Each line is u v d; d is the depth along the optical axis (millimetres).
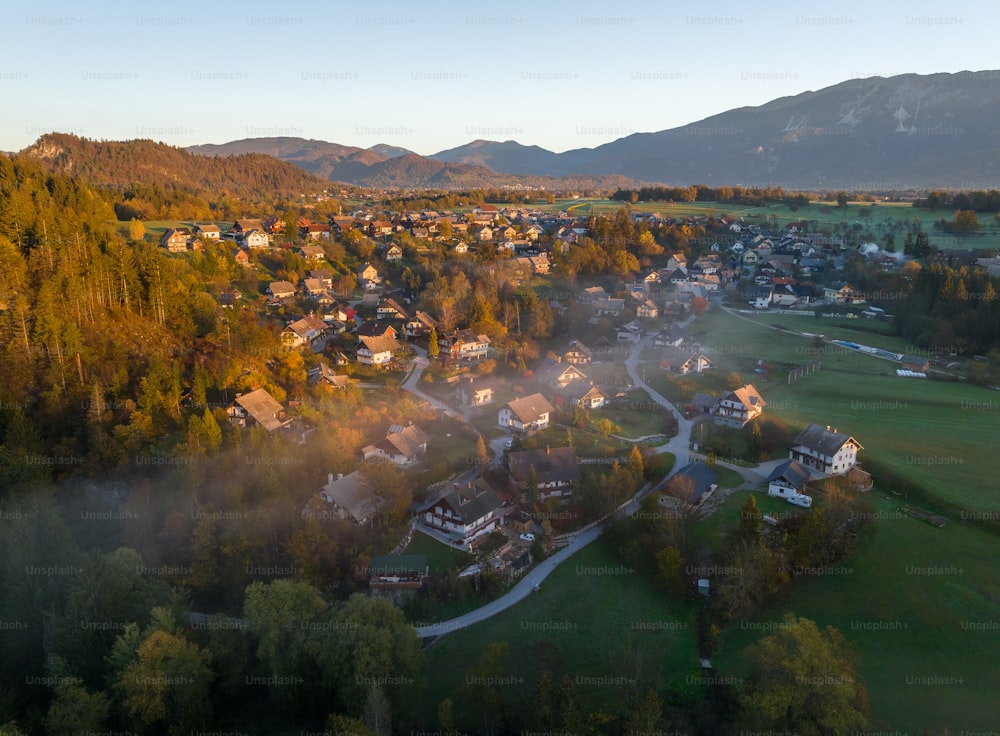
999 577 76812
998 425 115688
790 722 54375
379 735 54219
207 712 62656
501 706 59594
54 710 57656
